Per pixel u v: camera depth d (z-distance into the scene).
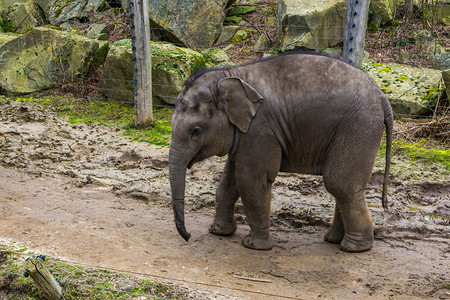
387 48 10.41
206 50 10.56
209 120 4.60
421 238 5.41
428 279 4.53
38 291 4.12
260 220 4.96
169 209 5.97
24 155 7.18
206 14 10.84
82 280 4.15
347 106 4.65
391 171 6.94
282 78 4.74
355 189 4.82
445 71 8.52
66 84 10.31
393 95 8.77
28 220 5.29
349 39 7.03
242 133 4.67
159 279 4.28
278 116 4.68
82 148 7.63
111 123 8.78
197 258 4.78
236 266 4.67
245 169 4.74
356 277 4.54
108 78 9.78
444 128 8.06
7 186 6.18
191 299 3.99
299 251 5.02
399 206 6.12
